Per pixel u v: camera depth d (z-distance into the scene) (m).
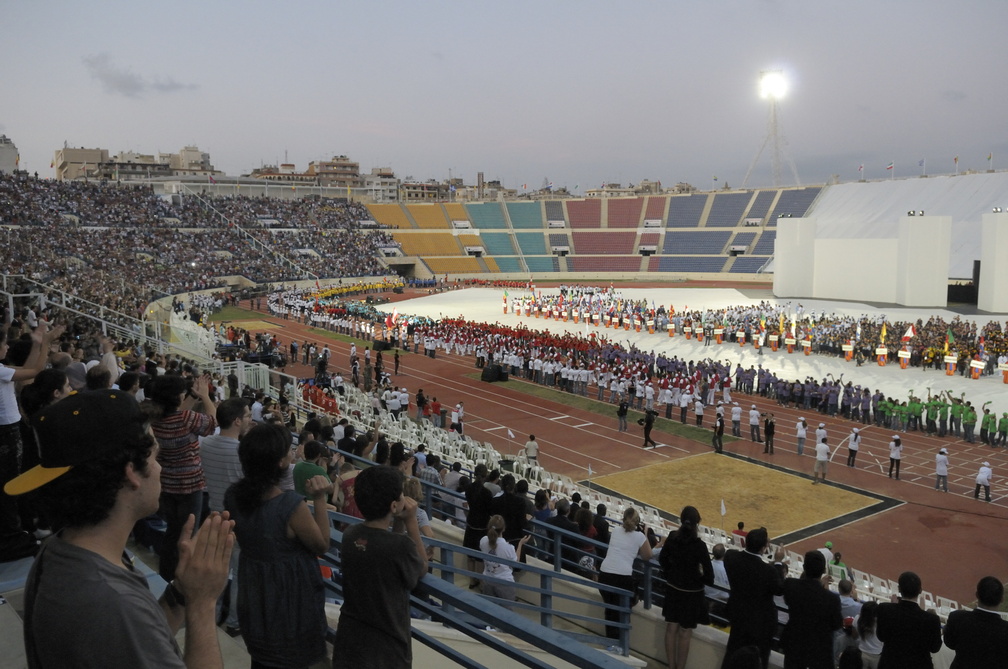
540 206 136.38
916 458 31.67
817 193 119.38
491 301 86.38
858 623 10.03
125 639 2.65
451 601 4.43
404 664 4.55
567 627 10.75
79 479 2.79
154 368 15.83
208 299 78.31
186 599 3.21
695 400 37.31
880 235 97.25
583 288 98.44
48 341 7.73
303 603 4.78
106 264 70.31
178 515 7.09
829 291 78.12
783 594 8.13
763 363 48.94
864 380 43.66
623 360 45.28
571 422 37.91
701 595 9.03
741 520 25.06
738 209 124.88
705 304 78.25
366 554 4.52
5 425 7.06
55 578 2.72
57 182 91.38
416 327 59.38
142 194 98.88
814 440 34.47
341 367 51.94
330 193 158.50
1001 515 25.28
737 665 5.57
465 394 44.03
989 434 33.12
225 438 7.11
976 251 84.94
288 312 76.25
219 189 135.62
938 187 100.88
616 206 134.50
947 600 18.70
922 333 50.59
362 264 109.38
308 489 5.15
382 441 11.53
